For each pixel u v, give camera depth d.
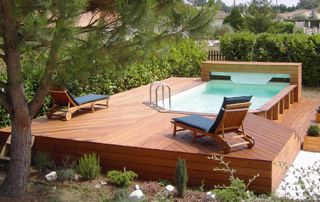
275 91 14.81
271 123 9.34
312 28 44.50
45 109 10.58
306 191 4.38
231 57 18.64
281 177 7.32
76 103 9.88
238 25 36.72
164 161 7.26
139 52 6.03
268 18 36.44
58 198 6.45
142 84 14.92
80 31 5.47
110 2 5.91
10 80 6.02
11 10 5.20
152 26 5.91
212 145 7.49
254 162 6.68
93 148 7.77
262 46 18.02
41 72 6.32
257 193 6.68
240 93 14.69
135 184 7.05
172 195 6.48
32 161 8.14
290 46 17.39
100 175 7.45
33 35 5.03
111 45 5.58
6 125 9.51
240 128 7.88
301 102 14.58
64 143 8.02
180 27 6.46
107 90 13.03
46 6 4.82
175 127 8.12
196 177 7.07
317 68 17.16
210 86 15.67
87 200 6.38
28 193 6.59
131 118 9.74
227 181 6.85
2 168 7.92
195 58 17.78
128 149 7.48
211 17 6.60
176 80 15.91
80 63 5.35
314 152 9.00
